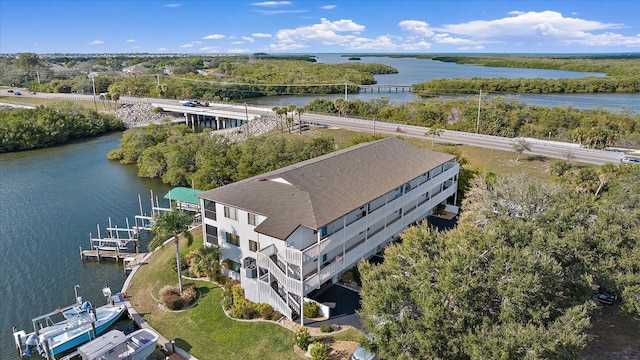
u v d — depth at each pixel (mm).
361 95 159000
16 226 46031
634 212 26062
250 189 31719
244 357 23844
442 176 42312
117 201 54094
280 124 85375
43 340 25125
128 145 76375
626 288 22344
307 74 187750
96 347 23609
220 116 104812
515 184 30562
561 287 20719
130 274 34500
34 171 69062
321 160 36250
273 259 28094
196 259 31453
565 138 78500
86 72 193375
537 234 22797
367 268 23406
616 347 24000
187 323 27141
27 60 194500
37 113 93438
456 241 21703
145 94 147250
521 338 16891
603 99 130500
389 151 41812
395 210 34969
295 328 25891
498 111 90250
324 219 27188
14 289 33781
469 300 18828
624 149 67750
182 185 60406
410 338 18750
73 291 33562
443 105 99500
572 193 29578
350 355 23172
